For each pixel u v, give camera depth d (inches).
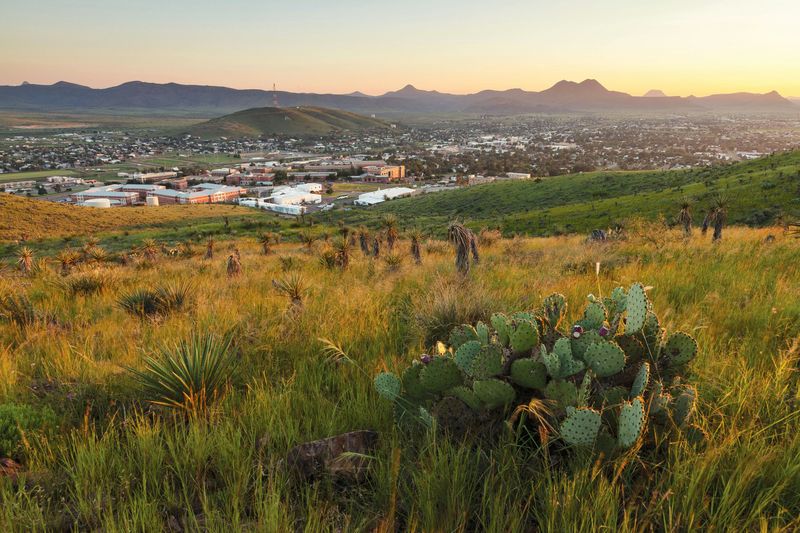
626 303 103.3
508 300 208.8
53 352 185.2
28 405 130.8
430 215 4069.9
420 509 75.5
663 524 69.5
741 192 2185.0
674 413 89.1
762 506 67.9
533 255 512.1
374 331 188.4
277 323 204.5
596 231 648.4
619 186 3998.5
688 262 325.1
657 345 100.7
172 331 206.1
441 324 170.7
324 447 96.5
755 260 313.1
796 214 1578.5
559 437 82.7
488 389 90.6
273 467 90.5
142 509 78.6
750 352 130.9
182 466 94.4
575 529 65.1
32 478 94.3
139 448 98.9
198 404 118.4
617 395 90.0
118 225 3757.4
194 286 334.0
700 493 73.1
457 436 95.4
